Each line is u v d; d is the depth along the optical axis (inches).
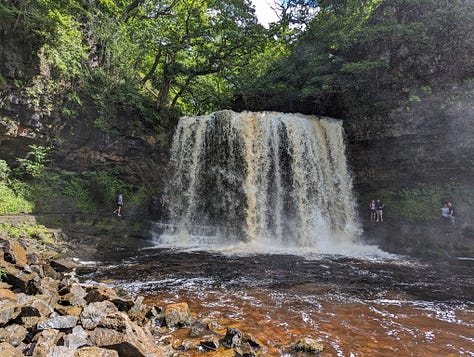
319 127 778.2
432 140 694.5
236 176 752.3
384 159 758.5
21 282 256.8
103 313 211.8
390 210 732.0
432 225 653.9
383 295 329.4
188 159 802.2
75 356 154.2
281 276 398.3
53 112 602.2
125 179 739.4
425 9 756.6
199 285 350.3
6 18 526.3
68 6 674.8
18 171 569.0
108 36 725.3
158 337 215.2
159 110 853.2
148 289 331.3
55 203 594.2
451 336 232.1
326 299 312.0
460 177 687.7
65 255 468.1
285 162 736.3
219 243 675.4
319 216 733.9
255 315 263.7
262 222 716.0
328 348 208.8
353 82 783.7
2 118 532.7
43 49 579.8
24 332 183.3
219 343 206.4
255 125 766.5
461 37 671.1
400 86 725.3
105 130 689.6
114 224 627.8
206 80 1229.1
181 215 766.5
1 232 444.8
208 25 983.0
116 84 733.3
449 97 658.8
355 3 960.9
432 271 446.3
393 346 214.4
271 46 1210.6
